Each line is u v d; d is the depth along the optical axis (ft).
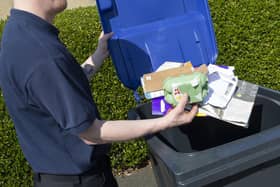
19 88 5.20
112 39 7.01
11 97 5.36
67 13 12.60
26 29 5.14
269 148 5.63
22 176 10.79
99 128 5.26
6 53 5.16
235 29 11.52
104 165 6.19
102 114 11.17
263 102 7.13
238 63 11.71
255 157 5.55
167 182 6.12
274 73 11.94
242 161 5.50
